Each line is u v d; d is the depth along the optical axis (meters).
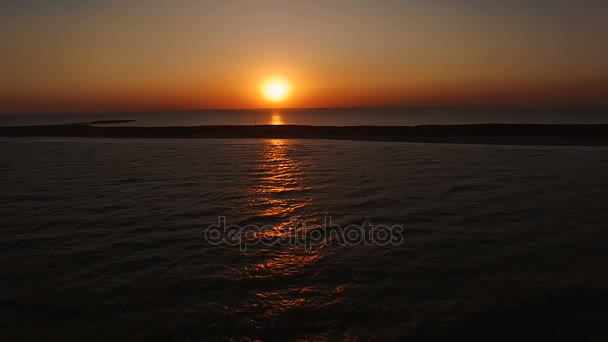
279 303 5.10
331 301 5.14
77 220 8.62
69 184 12.49
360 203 9.87
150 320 4.73
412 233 7.64
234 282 5.68
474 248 6.85
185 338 4.38
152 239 7.42
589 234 7.48
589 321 4.63
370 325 4.59
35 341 4.33
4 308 5.00
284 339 4.37
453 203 9.79
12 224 8.35
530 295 5.21
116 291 5.42
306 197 10.55
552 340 4.32
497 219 8.46
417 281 5.65
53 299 5.21
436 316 4.75
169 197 10.66
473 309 4.89
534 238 7.30
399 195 10.67
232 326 4.61
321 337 4.39
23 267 6.20
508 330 4.48
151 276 5.87
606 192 10.84
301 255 6.65
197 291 5.42
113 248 6.98
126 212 9.23
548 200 10.02
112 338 4.38
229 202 10.09
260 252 6.79
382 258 6.49
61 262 6.38
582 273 5.85
